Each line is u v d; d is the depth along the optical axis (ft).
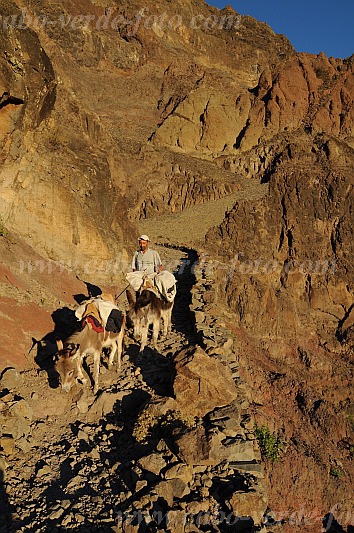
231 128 325.62
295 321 201.05
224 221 244.63
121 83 388.57
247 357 84.74
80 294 39.75
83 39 388.16
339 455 49.32
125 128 347.36
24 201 39.81
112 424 20.39
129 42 416.87
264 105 329.72
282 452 22.58
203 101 330.54
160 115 368.68
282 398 73.26
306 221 248.73
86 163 49.57
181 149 319.68
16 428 18.52
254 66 461.78
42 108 41.39
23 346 26.58
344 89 325.42
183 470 15.76
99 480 16.30
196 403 20.56
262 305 183.62
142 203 271.08
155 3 450.30
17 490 15.42
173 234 230.48
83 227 45.65
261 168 299.17
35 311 30.81
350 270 231.09
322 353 192.75
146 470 16.47
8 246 35.40
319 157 284.82
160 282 32.78
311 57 358.84
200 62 441.27
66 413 21.62
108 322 24.94
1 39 33.81
